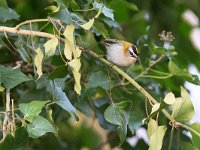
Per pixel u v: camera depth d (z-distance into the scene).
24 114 6.85
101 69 9.30
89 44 8.23
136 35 11.90
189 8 14.91
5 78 7.52
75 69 7.19
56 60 8.74
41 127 6.76
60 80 8.38
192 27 15.45
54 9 8.17
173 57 10.35
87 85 8.69
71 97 9.25
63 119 10.45
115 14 10.63
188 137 9.52
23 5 11.27
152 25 13.78
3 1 8.27
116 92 9.19
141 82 9.72
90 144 13.23
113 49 9.81
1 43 8.52
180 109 7.30
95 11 8.47
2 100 9.20
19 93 9.85
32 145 10.95
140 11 12.31
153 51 9.80
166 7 14.19
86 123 13.67
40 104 6.93
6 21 9.18
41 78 8.18
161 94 9.98
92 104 9.70
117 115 7.70
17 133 6.57
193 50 14.94
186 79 9.07
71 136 13.15
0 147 6.52
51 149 11.40
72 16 8.01
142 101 9.29
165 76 9.46
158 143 7.10
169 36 10.11
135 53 9.82
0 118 6.92
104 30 8.09
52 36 7.44
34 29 8.78
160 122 9.06
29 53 8.41
